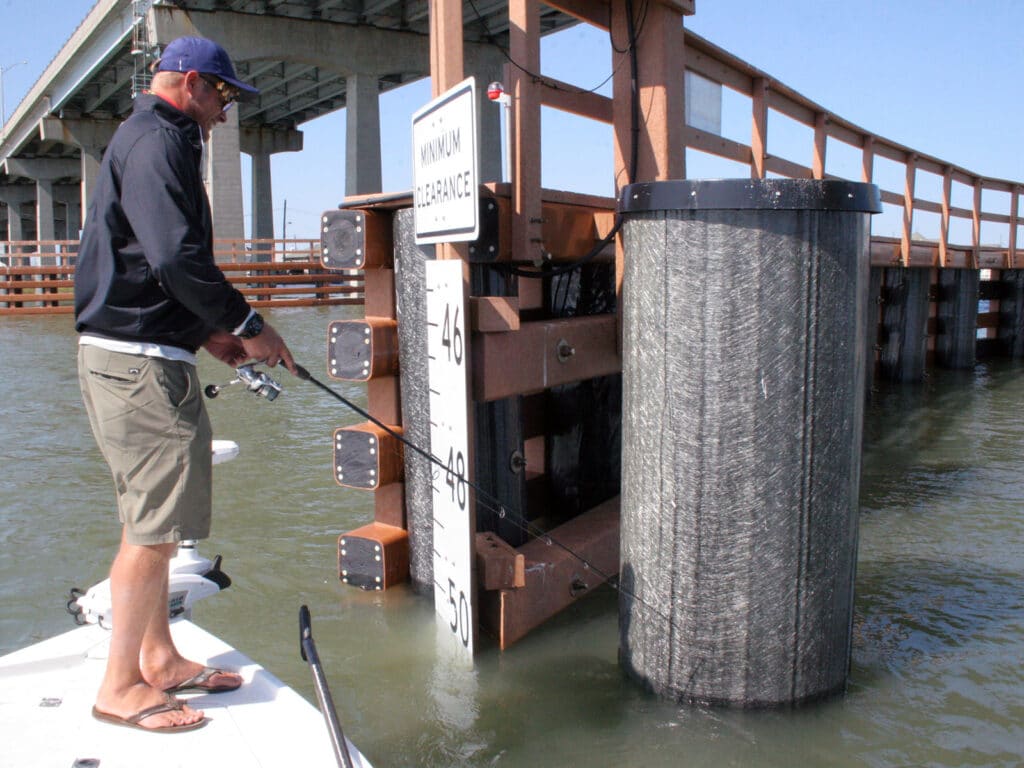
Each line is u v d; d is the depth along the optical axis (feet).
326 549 14.84
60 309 80.53
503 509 12.44
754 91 19.44
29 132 171.63
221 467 20.24
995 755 8.79
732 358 8.93
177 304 7.66
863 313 9.33
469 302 10.84
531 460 16.66
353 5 107.04
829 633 9.49
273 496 17.94
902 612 12.29
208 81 7.83
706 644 9.44
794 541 9.13
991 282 46.55
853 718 9.42
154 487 7.59
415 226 11.81
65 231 250.37
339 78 135.33
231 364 8.89
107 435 7.56
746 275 8.81
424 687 10.23
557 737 9.14
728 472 9.09
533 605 11.75
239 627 11.83
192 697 8.09
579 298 15.76
